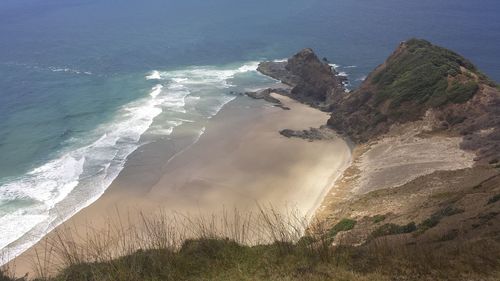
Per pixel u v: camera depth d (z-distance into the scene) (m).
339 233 35.59
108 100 78.00
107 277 12.24
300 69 90.25
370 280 12.22
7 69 95.81
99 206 44.97
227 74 97.12
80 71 95.75
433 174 44.91
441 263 13.74
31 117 69.19
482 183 36.72
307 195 48.41
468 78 63.38
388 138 60.38
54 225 39.38
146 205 45.53
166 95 82.19
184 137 64.12
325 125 69.56
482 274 13.28
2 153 56.88
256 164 56.47
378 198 42.94
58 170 52.81
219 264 13.20
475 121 55.75
